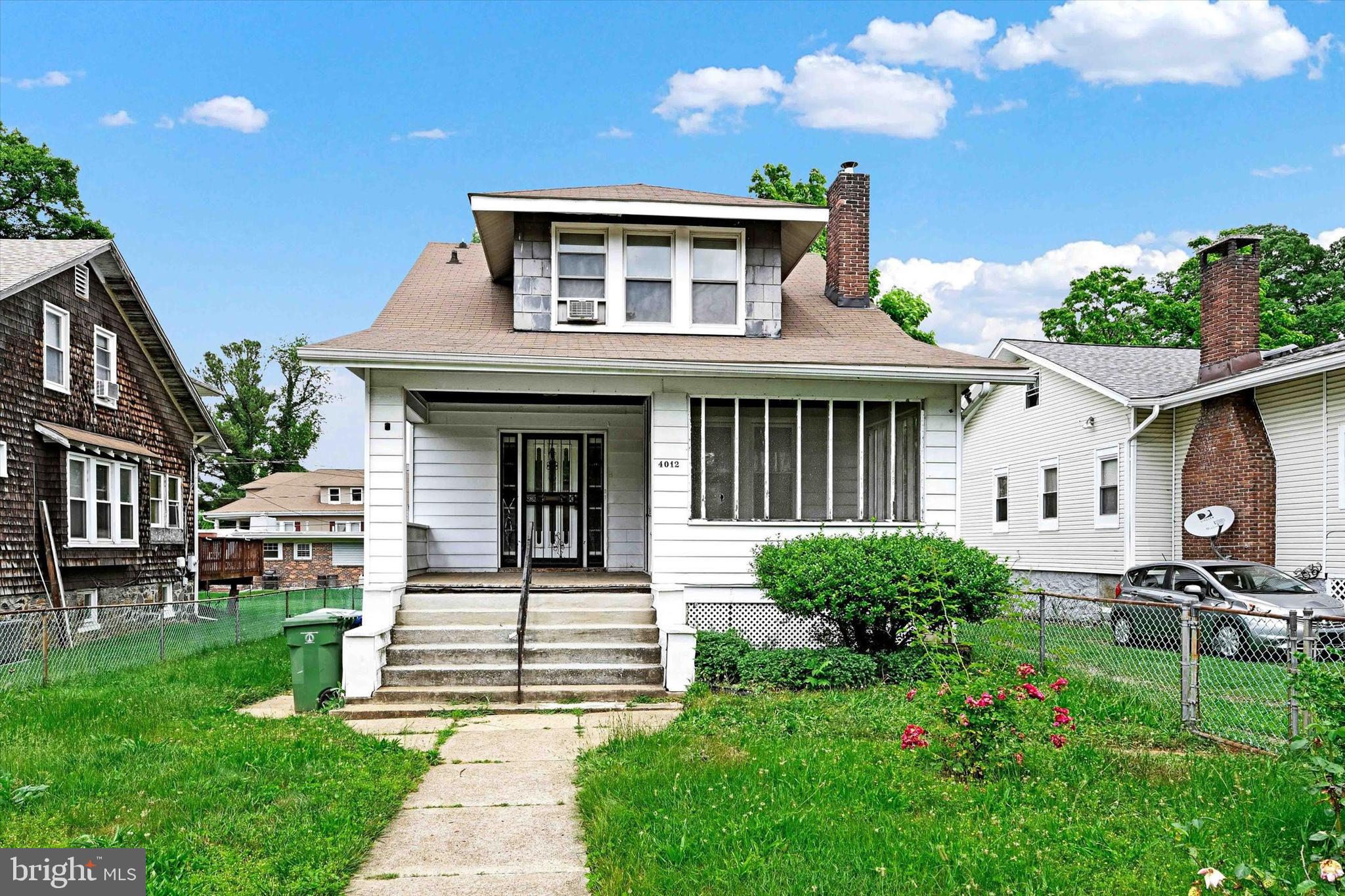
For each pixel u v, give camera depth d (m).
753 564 11.81
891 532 12.16
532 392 11.85
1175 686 8.98
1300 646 7.38
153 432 21.81
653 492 12.01
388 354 11.11
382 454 11.41
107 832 5.27
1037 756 6.57
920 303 31.31
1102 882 4.42
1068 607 19.59
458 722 8.83
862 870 4.55
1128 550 18.66
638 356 11.63
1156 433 18.91
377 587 10.84
